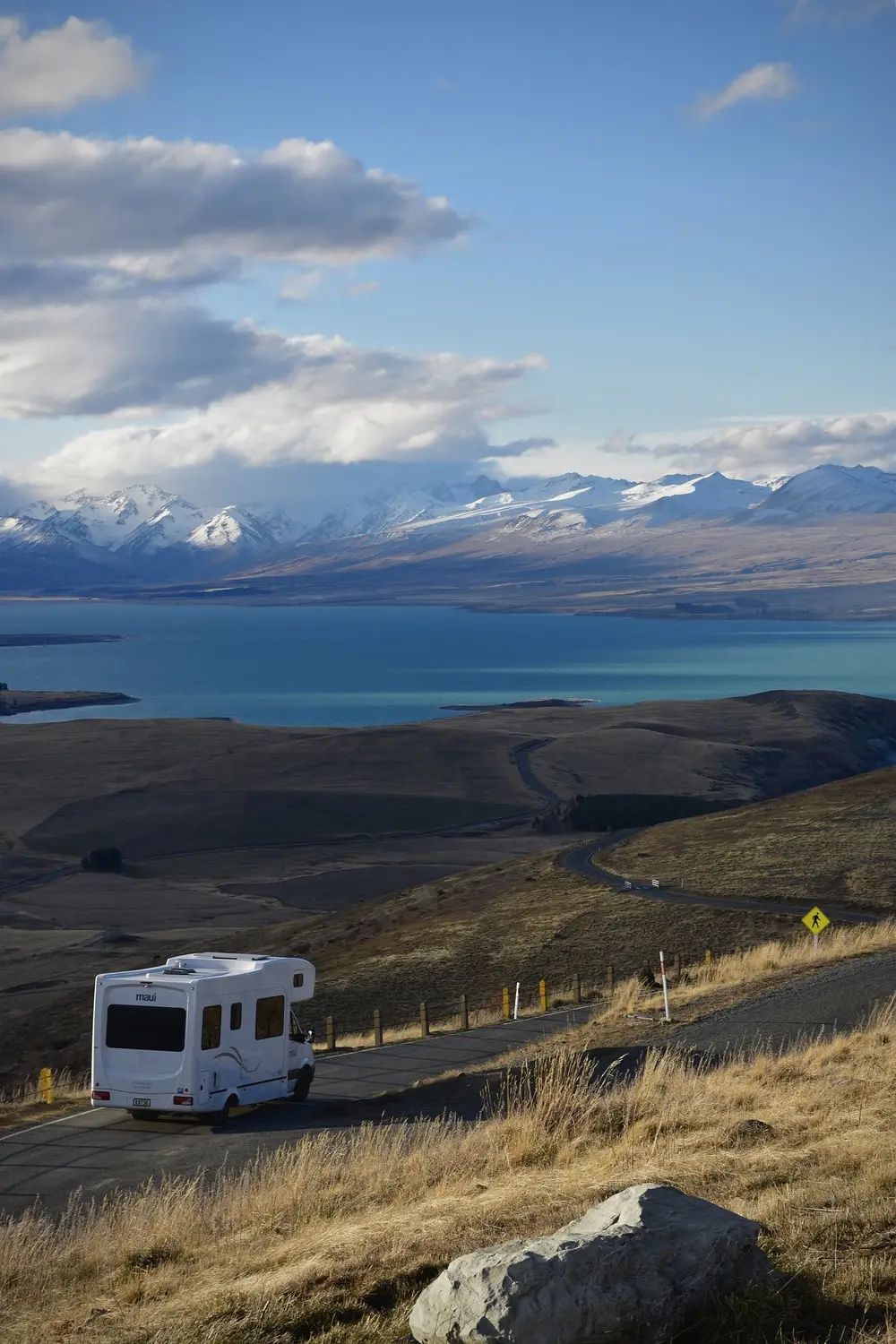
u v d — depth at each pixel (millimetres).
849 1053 18141
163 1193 15922
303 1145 15023
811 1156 11234
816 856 70375
